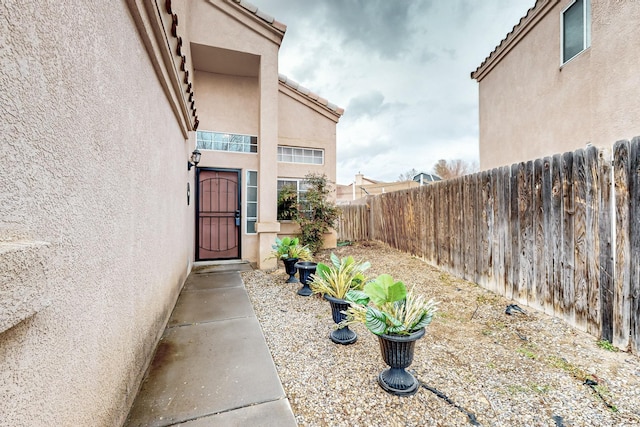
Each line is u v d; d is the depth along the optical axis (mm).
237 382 2203
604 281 2686
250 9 5922
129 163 1960
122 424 1731
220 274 5750
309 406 1957
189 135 5902
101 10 1512
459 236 4969
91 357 1354
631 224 2477
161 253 3002
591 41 4367
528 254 3582
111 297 1616
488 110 7605
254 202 7105
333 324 3371
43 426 974
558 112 5355
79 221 1263
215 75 6844
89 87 1373
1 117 811
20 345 875
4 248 760
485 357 2604
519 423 1821
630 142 2475
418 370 2400
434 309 2277
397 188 24188
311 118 7867
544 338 2877
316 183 7547
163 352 2641
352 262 3461
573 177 2994
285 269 5828
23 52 909
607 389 2104
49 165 1046
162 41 2549
